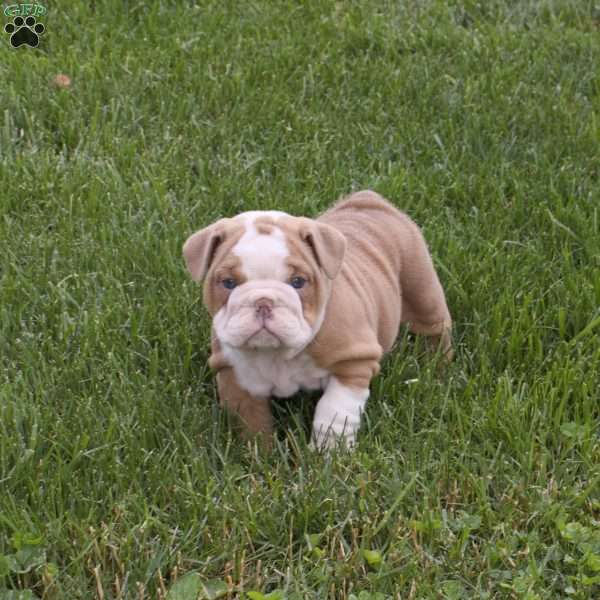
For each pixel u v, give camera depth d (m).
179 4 2.83
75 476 1.72
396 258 1.89
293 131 2.45
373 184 2.28
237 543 1.65
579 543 1.64
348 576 1.61
